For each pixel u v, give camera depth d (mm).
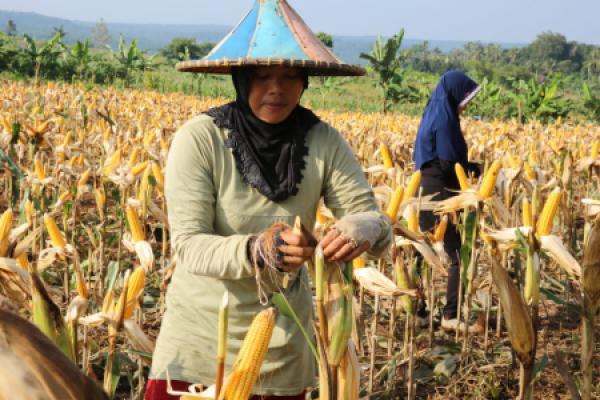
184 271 2320
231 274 1908
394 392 4121
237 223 2211
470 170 5117
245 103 2189
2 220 2480
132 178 4828
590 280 2361
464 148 5047
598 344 4887
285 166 2209
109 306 2279
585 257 2365
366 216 1866
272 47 2164
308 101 33750
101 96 17516
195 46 87562
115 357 2506
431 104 5109
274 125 2186
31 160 6746
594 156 7207
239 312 2246
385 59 28312
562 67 146500
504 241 3209
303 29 2250
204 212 2137
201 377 2281
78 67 34312
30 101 14883
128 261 5977
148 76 35500
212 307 2244
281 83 2135
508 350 4824
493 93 29000
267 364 2312
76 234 5695
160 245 6238
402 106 36125
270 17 2227
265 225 2227
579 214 8742
